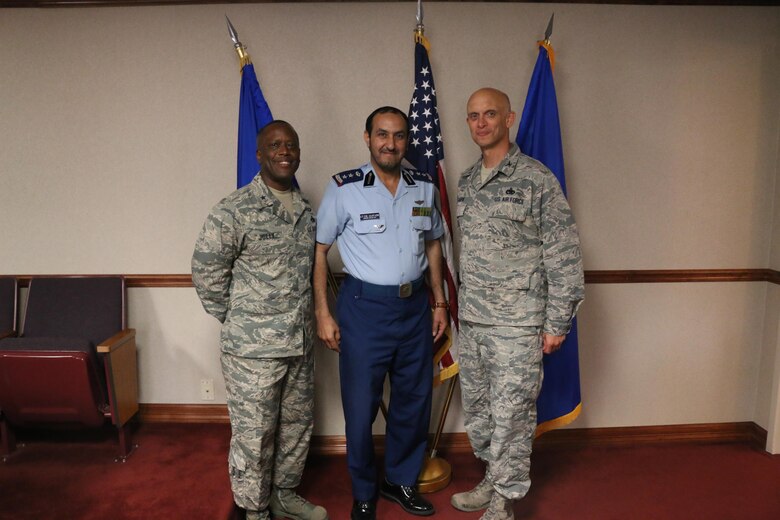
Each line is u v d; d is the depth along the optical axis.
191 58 2.76
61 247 2.92
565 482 2.68
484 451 2.48
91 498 2.39
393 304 2.25
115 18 2.74
